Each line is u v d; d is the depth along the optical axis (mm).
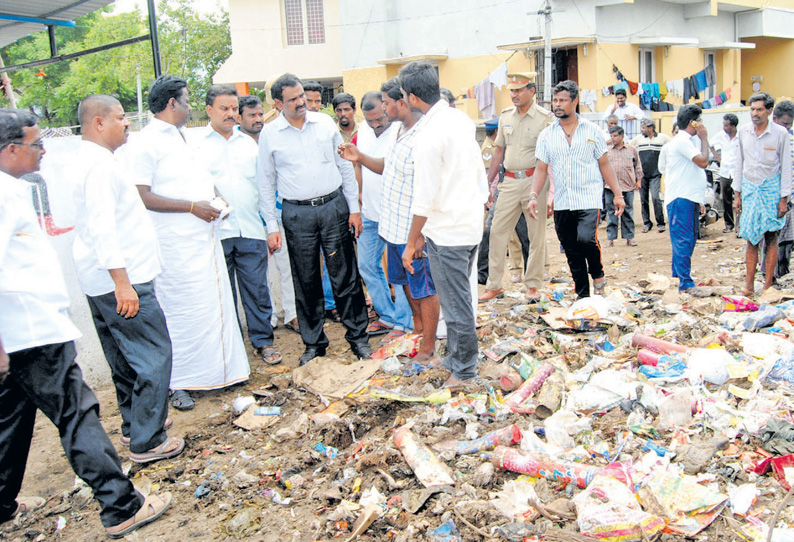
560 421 3914
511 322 5969
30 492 4008
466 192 4305
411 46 22266
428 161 4195
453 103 6340
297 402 4805
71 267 5324
